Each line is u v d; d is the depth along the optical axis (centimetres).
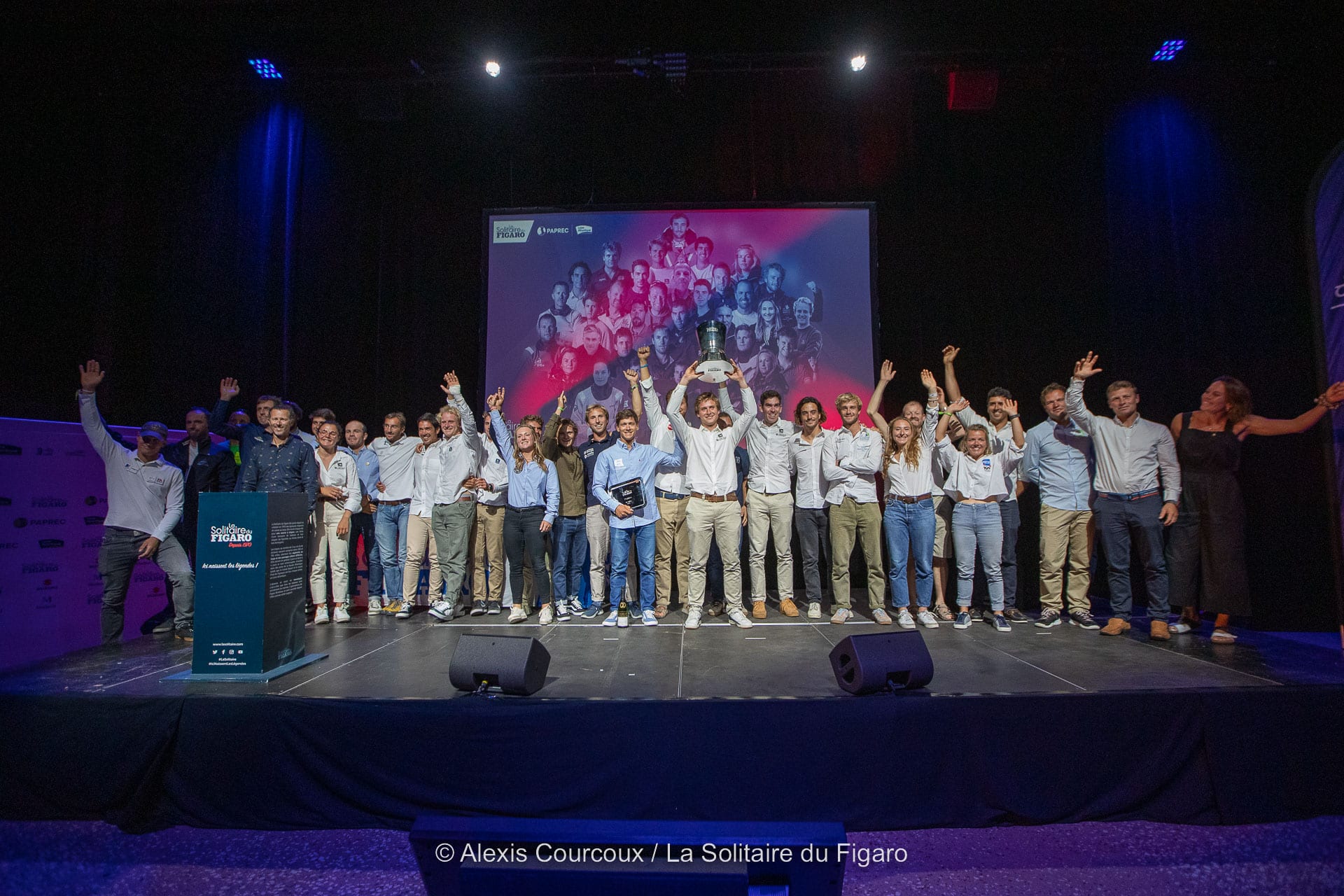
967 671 288
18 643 380
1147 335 519
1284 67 455
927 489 402
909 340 554
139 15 457
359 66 518
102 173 511
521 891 171
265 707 254
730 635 373
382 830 254
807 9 459
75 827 255
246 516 290
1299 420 334
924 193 557
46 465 398
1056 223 549
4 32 440
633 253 551
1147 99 523
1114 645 342
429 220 575
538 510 418
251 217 559
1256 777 250
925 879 224
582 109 564
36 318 468
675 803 243
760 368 544
